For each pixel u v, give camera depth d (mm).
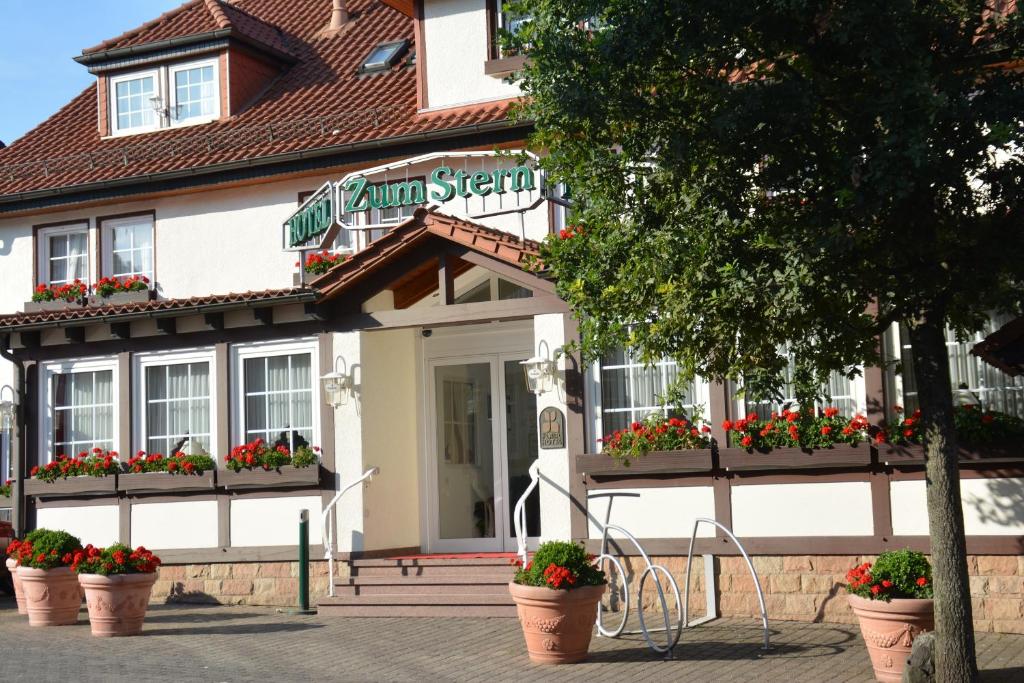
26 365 17141
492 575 13781
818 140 8867
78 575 12984
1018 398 12195
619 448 13281
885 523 12250
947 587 8773
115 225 18469
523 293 15484
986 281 8422
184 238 17875
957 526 8812
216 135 17984
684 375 9656
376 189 14734
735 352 9383
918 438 12047
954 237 8695
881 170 7883
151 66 19609
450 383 16000
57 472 16422
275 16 22188
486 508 15664
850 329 9031
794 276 8203
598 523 13555
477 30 16984
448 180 14492
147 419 16359
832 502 12508
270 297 14969
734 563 12883
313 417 15383
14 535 16844
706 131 8914
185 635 12734
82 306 17812
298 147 17031
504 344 15742
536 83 9133
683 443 13102
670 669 10133
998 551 11734
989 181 8672
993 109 8234
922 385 8977
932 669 8945
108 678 10203
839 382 12914
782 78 9070
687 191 9164
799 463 12492
